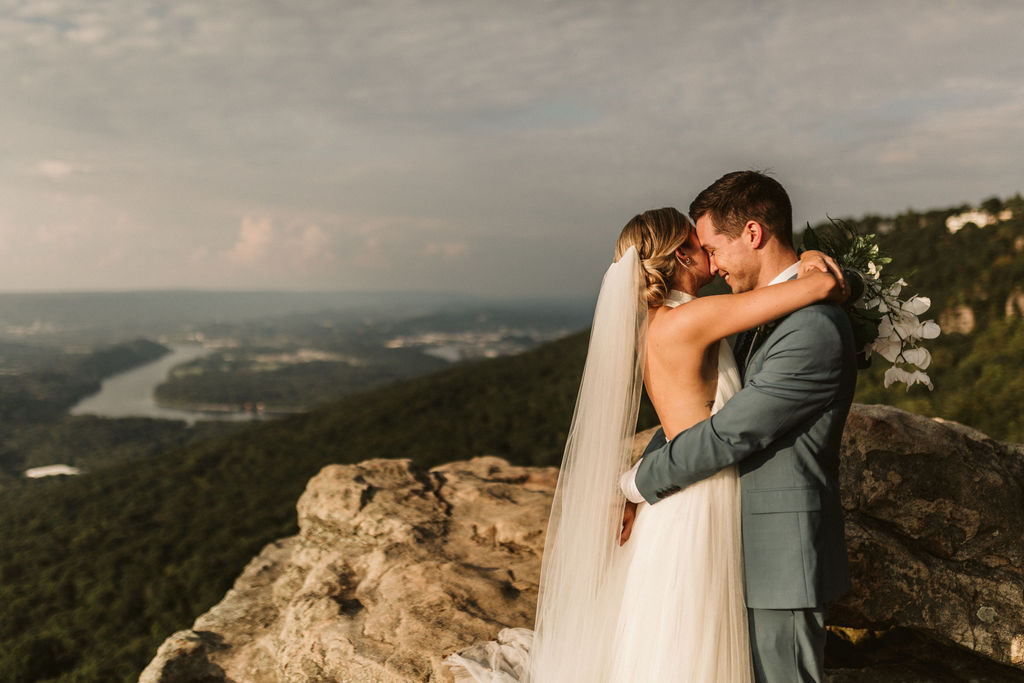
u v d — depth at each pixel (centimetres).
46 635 3266
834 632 291
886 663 268
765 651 160
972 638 249
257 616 396
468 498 433
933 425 291
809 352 147
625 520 194
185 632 373
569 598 196
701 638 162
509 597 313
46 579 4072
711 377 169
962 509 266
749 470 162
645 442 323
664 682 164
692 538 165
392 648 273
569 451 197
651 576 172
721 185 165
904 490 271
